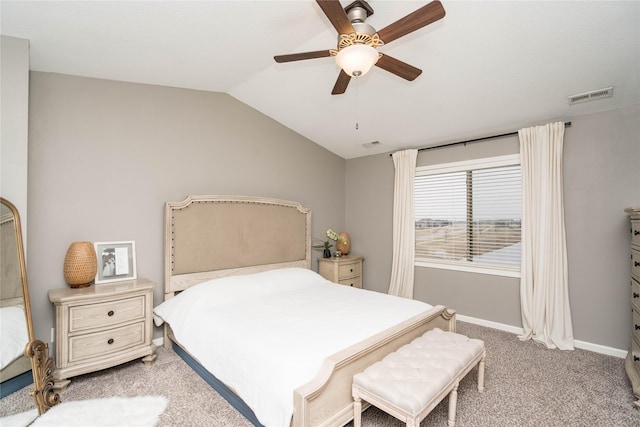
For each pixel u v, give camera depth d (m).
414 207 4.21
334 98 3.37
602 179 2.88
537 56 2.30
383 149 4.52
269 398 1.54
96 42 2.16
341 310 2.46
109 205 2.76
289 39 2.38
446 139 3.89
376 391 1.53
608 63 2.28
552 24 2.00
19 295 1.96
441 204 4.06
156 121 3.05
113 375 2.39
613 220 2.82
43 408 1.89
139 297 2.54
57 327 2.16
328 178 4.78
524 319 3.26
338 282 4.23
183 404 2.02
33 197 2.39
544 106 2.91
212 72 2.89
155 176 3.03
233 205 3.48
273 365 1.62
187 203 3.12
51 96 2.49
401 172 4.30
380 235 4.64
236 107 3.64
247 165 3.75
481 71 2.57
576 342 2.99
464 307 3.80
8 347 1.89
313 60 2.74
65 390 2.16
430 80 2.79
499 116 3.19
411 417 1.38
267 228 3.80
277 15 2.05
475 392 2.18
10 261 1.95
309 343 1.80
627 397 2.12
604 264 2.86
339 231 4.96
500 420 1.86
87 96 2.66
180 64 2.65
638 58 2.21
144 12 1.88
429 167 4.13
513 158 3.41
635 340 2.32
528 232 3.23
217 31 2.17
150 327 2.60
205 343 2.17
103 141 2.73
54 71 2.50
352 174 5.02
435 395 1.53
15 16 1.81
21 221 2.03
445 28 2.15
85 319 2.26
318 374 1.51
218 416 1.89
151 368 2.51
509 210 3.49
